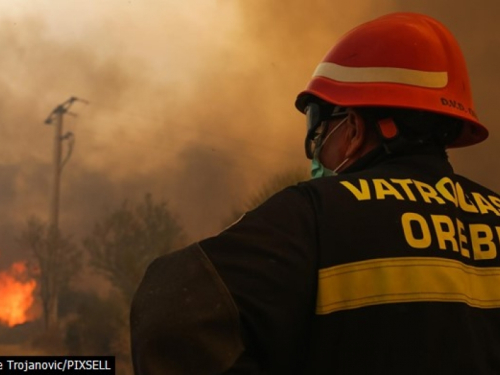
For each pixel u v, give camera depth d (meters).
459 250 1.21
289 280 1.07
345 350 1.08
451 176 1.31
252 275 1.06
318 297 1.08
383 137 1.30
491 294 1.23
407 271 1.12
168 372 1.00
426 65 1.34
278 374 1.08
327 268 1.10
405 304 1.10
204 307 1.03
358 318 1.08
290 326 1.06
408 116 1.31
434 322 1.11
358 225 1.14
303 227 1.12
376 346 1.08
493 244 1.28
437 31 1.41
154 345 1.01
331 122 1.41
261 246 1.08
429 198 1.23
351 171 1.33
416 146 1.31
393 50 1.35
